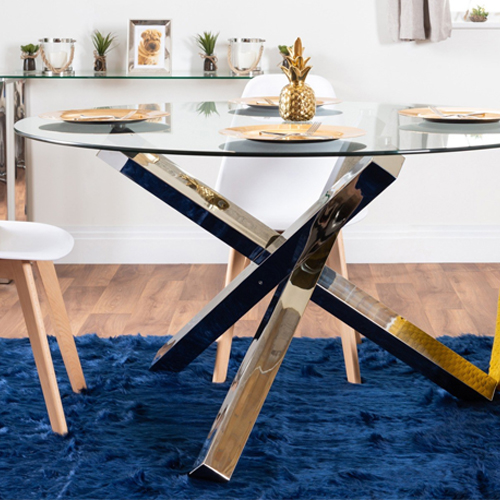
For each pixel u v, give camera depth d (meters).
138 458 1.70
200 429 1.84
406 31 3.01
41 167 3.26
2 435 1.79
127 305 2.79
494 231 3.33
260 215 2.10
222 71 3.16
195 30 3.13
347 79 3.18
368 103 2.25
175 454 1.70
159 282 3.07
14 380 2.11
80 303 2.81
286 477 1.61
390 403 1.98
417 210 3.32
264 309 2.73
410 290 2.96
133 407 1.94
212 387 2.09
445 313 2.71
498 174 3.28
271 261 1.83
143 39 3.05
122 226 3.33
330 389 2.07
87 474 1.62
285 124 1.65
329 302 1.98
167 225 3.33
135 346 2.37
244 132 1.49
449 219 3.33
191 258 3.35
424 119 1.77
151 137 1.51
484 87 3.18
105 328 2.56
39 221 3.31
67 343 2.00
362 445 1.75
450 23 3.02
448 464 1.66
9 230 1.82
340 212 1.71
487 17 3.20
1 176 2.98
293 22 3.13
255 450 1.73
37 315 1.74
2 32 3.14
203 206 1.89
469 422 1.86
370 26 3.13
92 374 2.16
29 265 1.71
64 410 1.91
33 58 3.06
